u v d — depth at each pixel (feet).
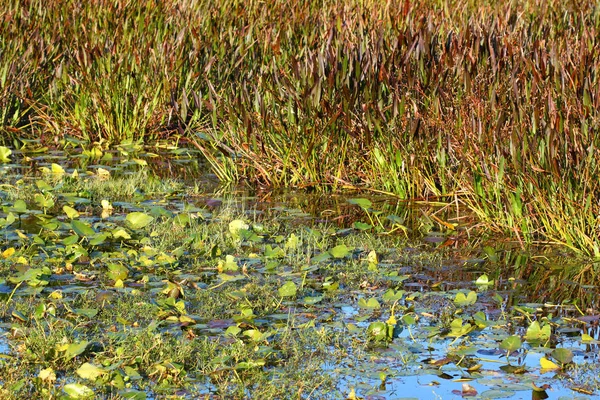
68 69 34.35
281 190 27.02
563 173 21.75
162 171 29.12
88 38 33.35
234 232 21.30
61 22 34.83
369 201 24.41
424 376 14.47
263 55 32.27
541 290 18.72
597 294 18.49
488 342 15.89
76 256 19.31
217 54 33.94
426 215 23.61
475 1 36.65
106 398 13.41
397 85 25.75
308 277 19.13
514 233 22.59
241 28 34.32
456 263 20.48
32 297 17.08
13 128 33.14
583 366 14.85
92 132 33.60
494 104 23.65
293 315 16.78
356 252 20.99
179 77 33.83
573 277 19.54
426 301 17.85
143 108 33.47
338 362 14.90
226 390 13.76
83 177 27.55
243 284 18.47
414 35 26.81
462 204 25.32
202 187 27.17
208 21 34.17
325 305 17.49
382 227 23.06
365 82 26.71
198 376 14.28
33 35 33.65
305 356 15.08
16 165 28.89
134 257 19.89
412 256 20.88
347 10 32.01
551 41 26.71
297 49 32.04
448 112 25.45
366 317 16.72
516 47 25.43
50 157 30.37
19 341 15.25
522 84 24.08
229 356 14.55
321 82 26.76
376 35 27.68
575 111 21.77
